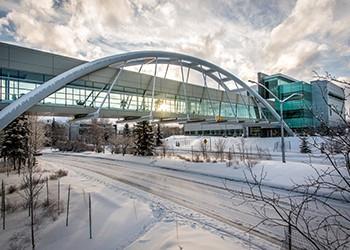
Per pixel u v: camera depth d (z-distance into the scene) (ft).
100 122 242.99
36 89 62.54
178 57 119.14
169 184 57.62
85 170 90.79
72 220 38.01
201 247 23.99
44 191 55.42
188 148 164.14
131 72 90.33
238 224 29.55
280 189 47.09
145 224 32.55
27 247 31.60
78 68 72.54
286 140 152.15
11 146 92.02
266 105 160.04
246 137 185.06
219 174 66.49
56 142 243.81
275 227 27.76
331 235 22.41
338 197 36.63
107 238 31.04
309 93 168.66
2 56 60.75
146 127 125.59
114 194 49.57
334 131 9.09
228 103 140.46
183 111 107.86
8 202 48.49
